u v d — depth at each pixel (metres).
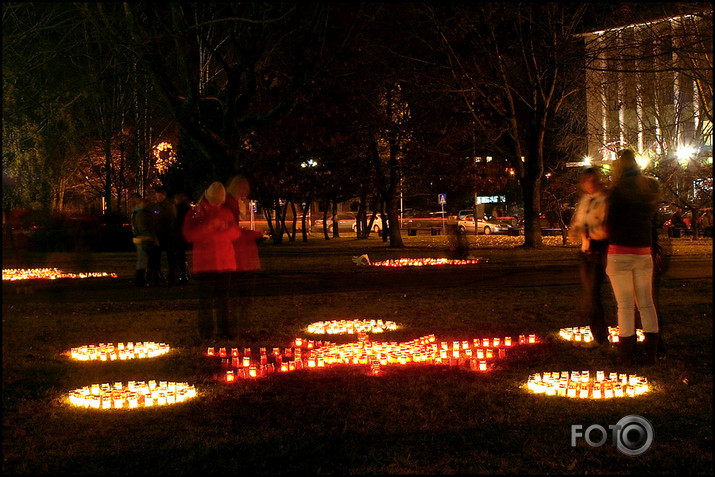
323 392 8.04
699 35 11.24
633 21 13.24
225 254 11.87
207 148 16.22
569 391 7.74
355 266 27.06
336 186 39.03
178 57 16.80
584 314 10.88
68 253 37.50
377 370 8.93
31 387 8.63
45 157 37.31
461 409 7.26
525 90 36.16
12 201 36.44
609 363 9.38
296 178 38.12
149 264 20.14
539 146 35.81
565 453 5.97
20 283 21.64
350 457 5.92
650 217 9.22
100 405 7.67
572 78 31.84
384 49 21.77
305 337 11.86
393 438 6.40
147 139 45.81
